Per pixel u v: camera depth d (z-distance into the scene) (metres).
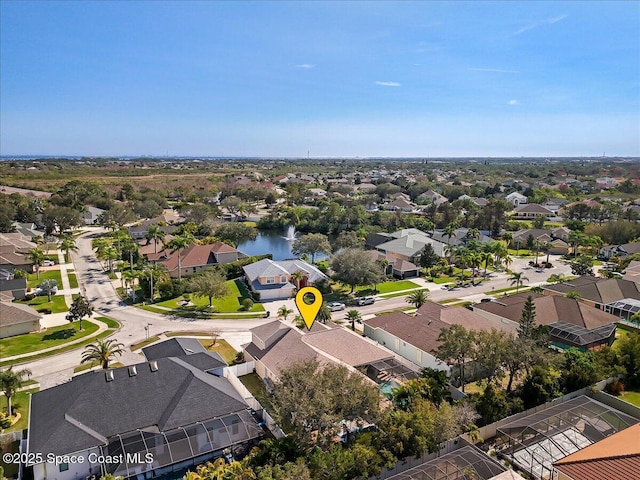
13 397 45.22
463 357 45.81
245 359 55.31
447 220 156.62
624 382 49.00
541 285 89.94
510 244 132.00
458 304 79.00
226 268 96.56
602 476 28.53
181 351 47.94
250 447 37.03
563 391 45.31
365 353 51.38
